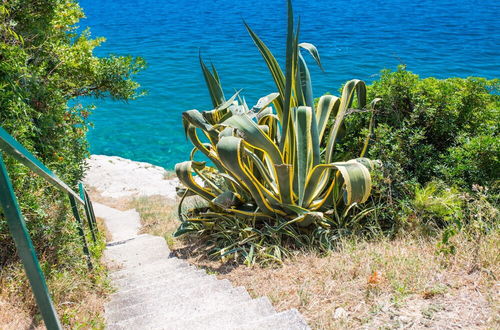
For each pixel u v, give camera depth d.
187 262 6.13
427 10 50.72
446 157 6.04
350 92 6.60
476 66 28.42
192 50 35.62
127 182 15.92
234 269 5.43
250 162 6.95
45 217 4.59
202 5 61.59
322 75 28.19
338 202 6.41
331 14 49.91
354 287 3.82
